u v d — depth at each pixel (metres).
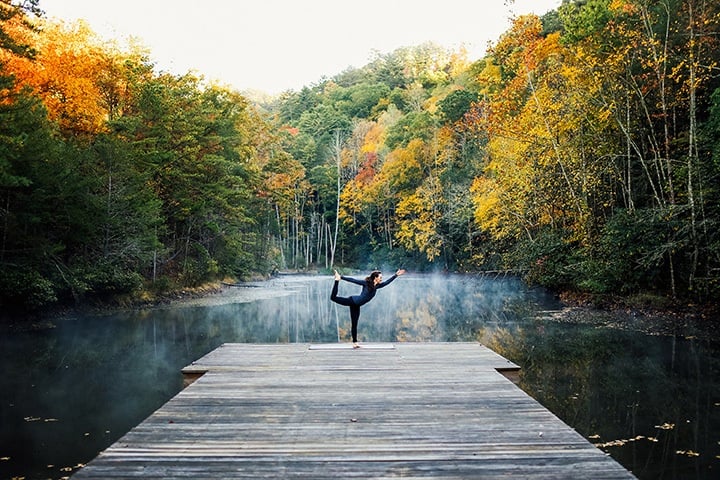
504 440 4.89
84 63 28.33
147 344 13.70
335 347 9.80
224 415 5.67
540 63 25.55
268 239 50.12
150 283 25.05
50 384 9.42
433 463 4.34
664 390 8.70
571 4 27.48
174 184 28.38
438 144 47.22
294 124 89.94
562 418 7.32
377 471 4.18
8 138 14.06
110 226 21.03
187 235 30.52
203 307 23.05
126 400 8.37
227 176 32.16
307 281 44.44
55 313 18.52
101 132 24.98
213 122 32.66
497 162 30.30
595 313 18.55
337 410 5.86
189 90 32.47
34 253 17.48
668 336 13.80
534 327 16.19
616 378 9.53
